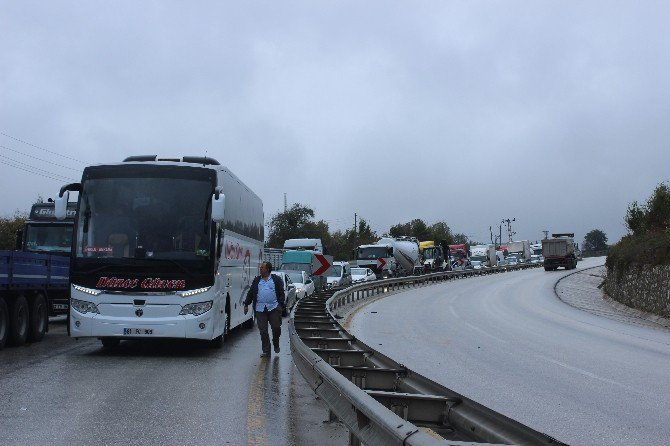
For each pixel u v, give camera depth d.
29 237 21.62
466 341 17.88
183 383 10.60
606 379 12.05
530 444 4.23
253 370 12.09
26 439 7.03
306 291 31.22
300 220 86.44
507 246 103.19
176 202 13.98
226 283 15.30
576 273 63.62
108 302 13.55
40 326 16.17
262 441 7.06
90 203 13.94
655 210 37.97
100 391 9.80
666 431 8.07
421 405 5.92
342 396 6.55
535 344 17.48
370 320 23.89
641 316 28.61
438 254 70.38
